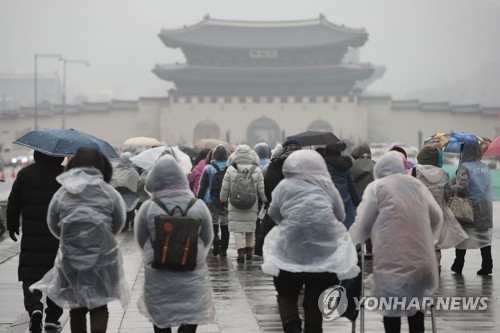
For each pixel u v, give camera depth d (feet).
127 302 46.37
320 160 46.01
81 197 45.70
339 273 43.70
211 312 43.04
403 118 537.65
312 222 44.14
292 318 44.83
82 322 46.37
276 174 63.52
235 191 81.10
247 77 570.05
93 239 45.06
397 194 44.62
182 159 88.58
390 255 43.91
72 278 44.93
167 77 574.56
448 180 69.87
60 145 54.75
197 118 533.96
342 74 569.64
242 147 82.23
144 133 540.11
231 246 104.06
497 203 174.60
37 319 52.29
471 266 83.35
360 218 45.24
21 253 53.42
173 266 41.83
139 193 100.42
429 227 44.57
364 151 82.33
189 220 42.22
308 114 533.55
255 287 71.15
